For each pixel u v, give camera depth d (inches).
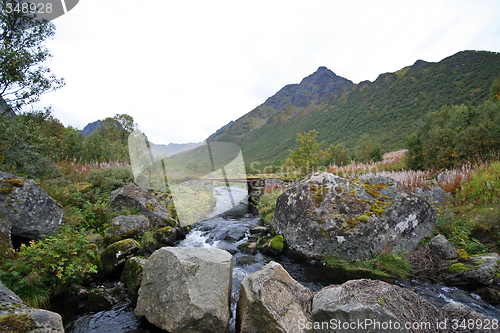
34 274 132.6
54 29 340.2
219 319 115.0
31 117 335.9
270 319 110.0
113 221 213.5
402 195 198.7
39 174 271.6
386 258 176.9
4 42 314.7
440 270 161.5
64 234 173.0
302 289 126.4
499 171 239.9
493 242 179.0
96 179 308.3
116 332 121.2
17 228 159.3
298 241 201.0
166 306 122.8
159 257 135.3
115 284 161.6
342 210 196.9
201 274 124.2
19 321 85.4
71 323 127.1
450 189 266.2
